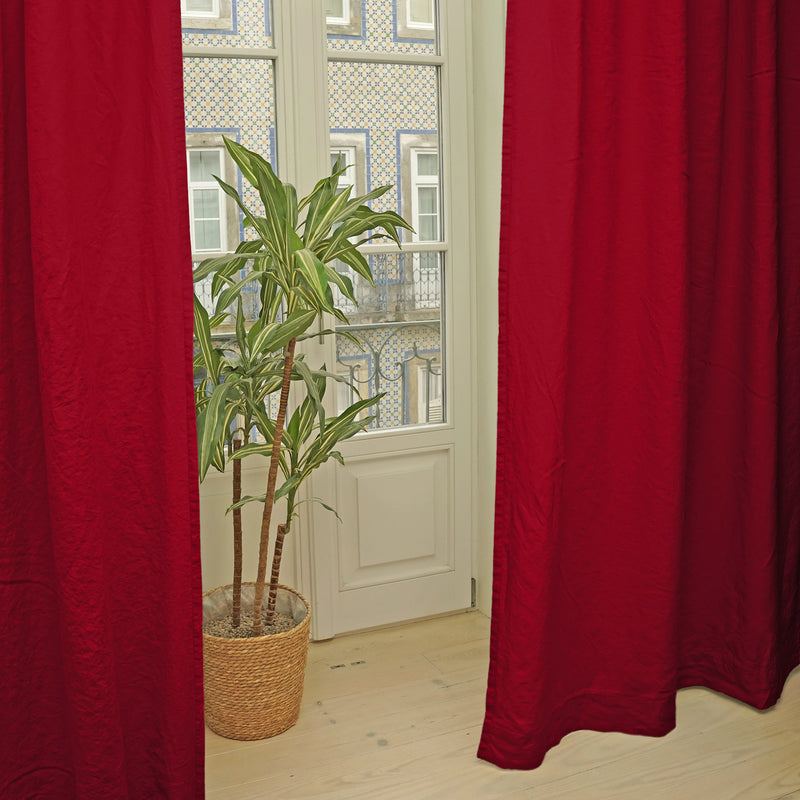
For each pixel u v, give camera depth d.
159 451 1.90
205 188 2.52
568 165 2.05
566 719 2.31
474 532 2.90
